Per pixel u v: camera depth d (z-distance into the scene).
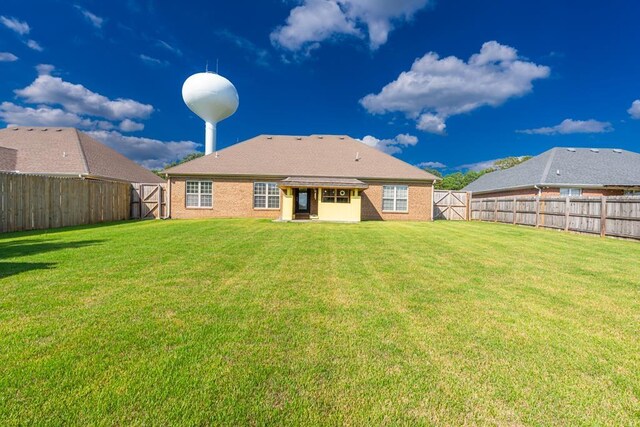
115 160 22.89
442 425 1.76
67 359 2.35
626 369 2.39
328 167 19.73
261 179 19.17
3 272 4.99
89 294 3.94
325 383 2.13
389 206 19.44
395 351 2.62
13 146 19.53
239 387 2.05
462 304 3.84
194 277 4.85
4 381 2.04
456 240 9.52
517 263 6.26
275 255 6.75
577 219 11.91
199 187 19.03
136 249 7.18
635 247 8.41
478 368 2.38
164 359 2.38
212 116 26.19
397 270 5.57
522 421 1.80
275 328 3.03
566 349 2.71
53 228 11.82
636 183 19.59
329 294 4.14
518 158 43.09
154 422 1.70
